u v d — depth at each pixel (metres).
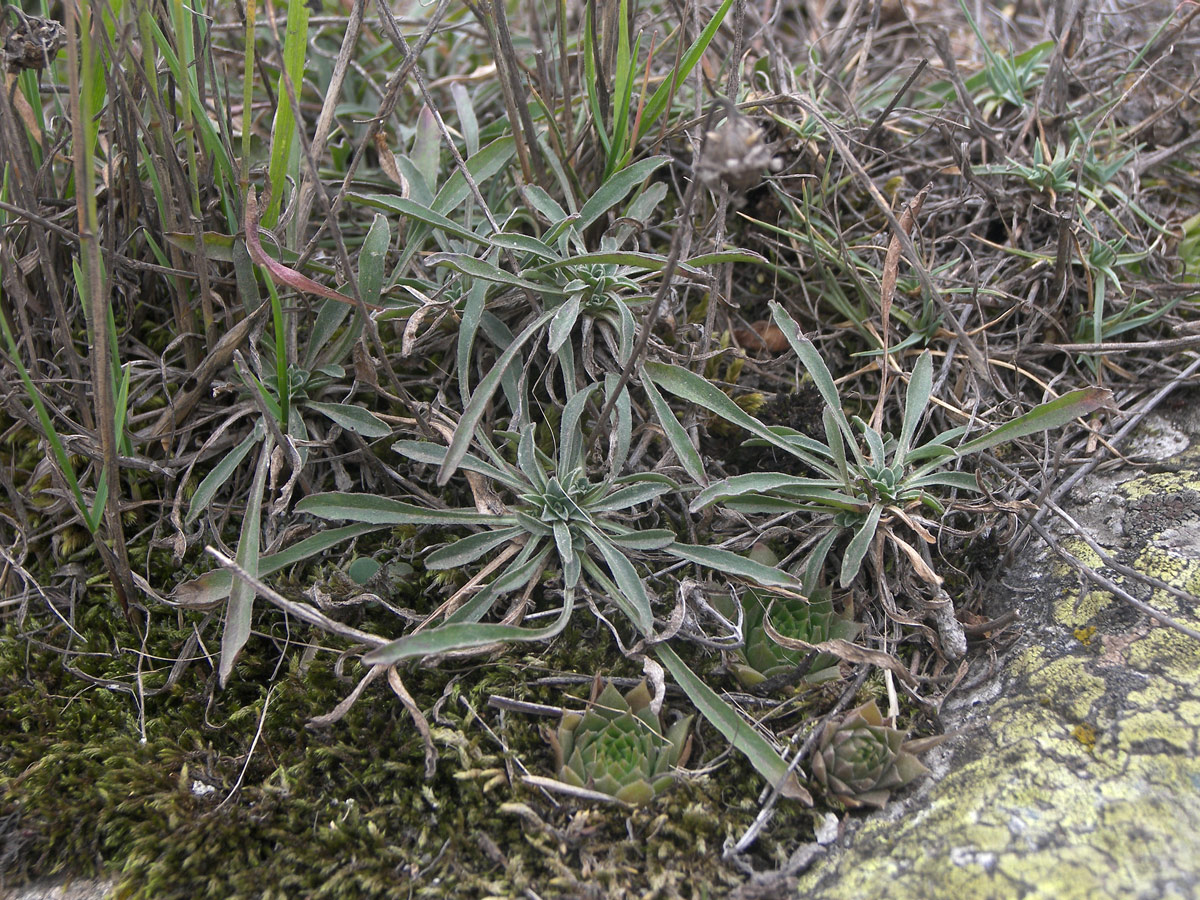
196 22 0.29
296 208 0.31
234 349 0.29
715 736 0.27
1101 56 0.42
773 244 0.36
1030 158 0.38
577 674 0.28
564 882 0.24
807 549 0.30
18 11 0.26
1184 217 0.38
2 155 0.29
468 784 0.25
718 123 0.32
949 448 0.30
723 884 0.24
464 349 0.30
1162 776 0.24
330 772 0.26
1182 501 0.30
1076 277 0.35
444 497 0.31
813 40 0.42
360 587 0.29
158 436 0.30
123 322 0.32
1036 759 0.25
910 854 0.24
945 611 0.28
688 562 0.30
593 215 0.31
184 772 0.26
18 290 0.28
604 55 0.33
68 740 0.27
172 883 0.24
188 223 0.29
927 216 0.37
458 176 0.33
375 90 0.38
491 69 0.37
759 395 0.33
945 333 0.34
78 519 0.30
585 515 0.28
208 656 0.27
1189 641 0.27
